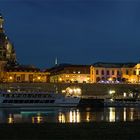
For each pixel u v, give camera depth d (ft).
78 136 273.33
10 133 280.10
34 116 454.40
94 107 646.74
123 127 303.27
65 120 400.88
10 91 611.88
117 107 655.35
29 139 263.49
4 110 556.10
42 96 613.93
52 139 264.31
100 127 303.07
